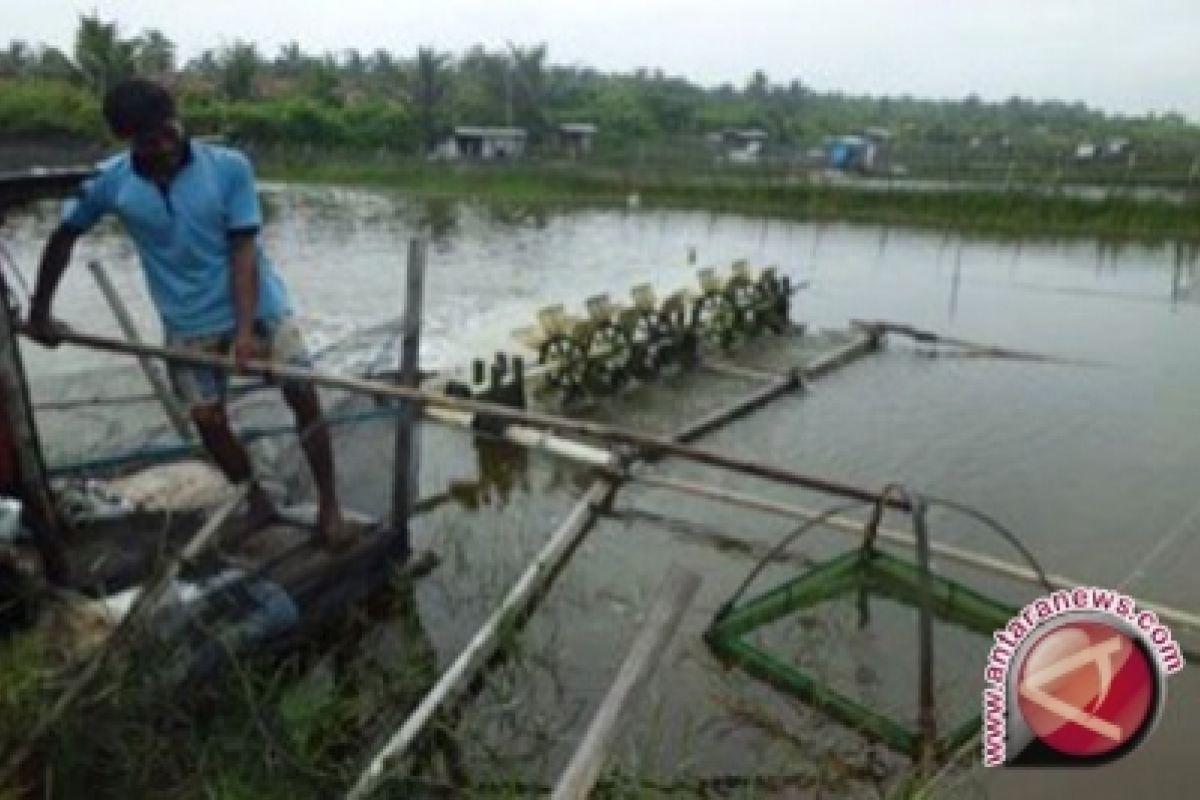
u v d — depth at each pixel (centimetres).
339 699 491
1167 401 1152
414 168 4128
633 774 466
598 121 5750
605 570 680
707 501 805
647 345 1180
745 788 471
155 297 511
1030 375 1264
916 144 5528
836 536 743
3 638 453
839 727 512
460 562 674
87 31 4806
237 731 437
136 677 416
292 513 596
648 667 364
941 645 579
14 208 494
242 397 587
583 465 848
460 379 1072
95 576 508
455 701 491
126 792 390
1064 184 3444
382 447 607
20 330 507
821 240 2591
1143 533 778
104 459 611
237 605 489
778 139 6156
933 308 1728
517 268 2069
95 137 3675
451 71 6075
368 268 2023
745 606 584
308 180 4150
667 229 2786
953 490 863
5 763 376
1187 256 2383
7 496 488
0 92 3975
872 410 1098
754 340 1416
